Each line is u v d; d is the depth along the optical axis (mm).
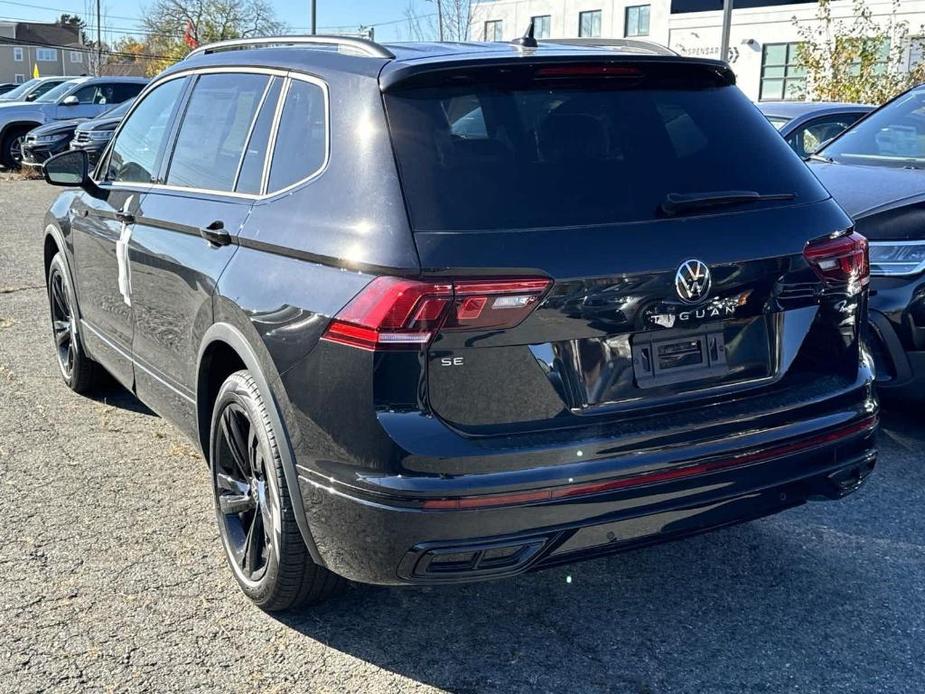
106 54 73562
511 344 2592
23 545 3723
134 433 4969
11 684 2854
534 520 2602
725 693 2852
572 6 44406
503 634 3174
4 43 107438
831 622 3221
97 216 4602
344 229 2750
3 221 13141
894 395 4652
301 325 2781
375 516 2600
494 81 2914
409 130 2785
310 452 2779
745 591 3426
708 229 2826
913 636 3135
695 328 2834
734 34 38125
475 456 2553
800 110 8656
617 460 2668
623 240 2701
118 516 3996
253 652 3053
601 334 2684
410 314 2527
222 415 3334
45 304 7941
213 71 3941
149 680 2893
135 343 4262
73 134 18891
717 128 3119
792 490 3012
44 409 5332
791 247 2943
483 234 2607
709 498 2812
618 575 3557
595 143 2898
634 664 3004
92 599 3340
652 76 3111
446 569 2633
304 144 3111
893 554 3676
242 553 3361
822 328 3080
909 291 4438
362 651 3070
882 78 18688
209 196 3578
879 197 4812
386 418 2561
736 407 2883
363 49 3119
